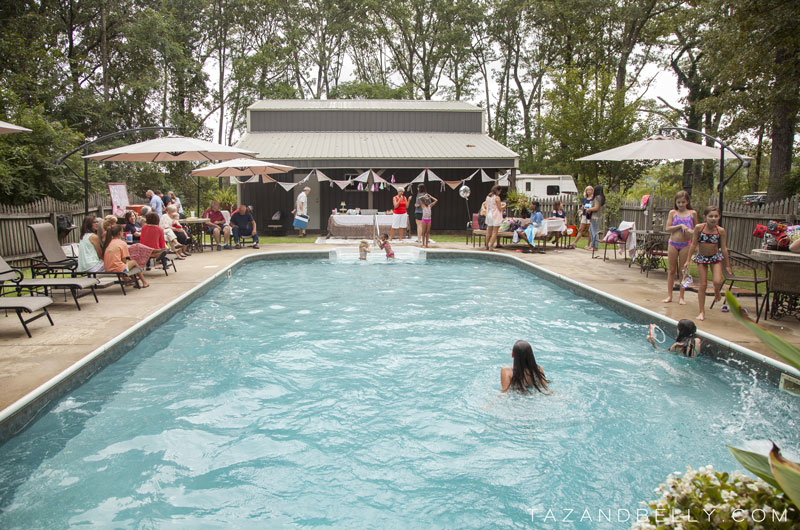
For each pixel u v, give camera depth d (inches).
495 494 135.6
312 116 964.6
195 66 1184.8
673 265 315.6
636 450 157.0
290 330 290.2
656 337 272.2
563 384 208.2
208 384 210.2
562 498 133.6
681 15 948.0
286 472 146.1
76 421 175.6
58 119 829.8
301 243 703.7
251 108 948.6
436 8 1405.0
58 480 139.9
